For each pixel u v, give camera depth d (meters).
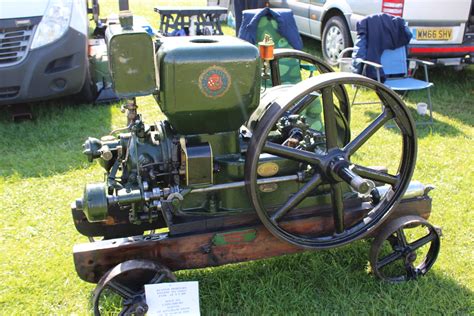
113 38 1.95
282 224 2.46
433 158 4.16
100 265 2.28
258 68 2.14
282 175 2.45
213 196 2.40
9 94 4.61
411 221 2.54
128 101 2.20
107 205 2.16
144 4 11.99
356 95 5.74
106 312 2.44
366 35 5.15
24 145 4.32
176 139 2.28
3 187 3.59
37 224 3.17
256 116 2.44
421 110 5.06
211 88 2.09
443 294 2.57
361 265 2.79
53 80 4.69
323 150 2.49
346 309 2.47
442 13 5.51
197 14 6.27
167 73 2.03
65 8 4.77
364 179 2.24
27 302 2.54
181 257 2.37
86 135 4.52
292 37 4.95
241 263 2.78
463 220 3.24
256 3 7.23
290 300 2.53
